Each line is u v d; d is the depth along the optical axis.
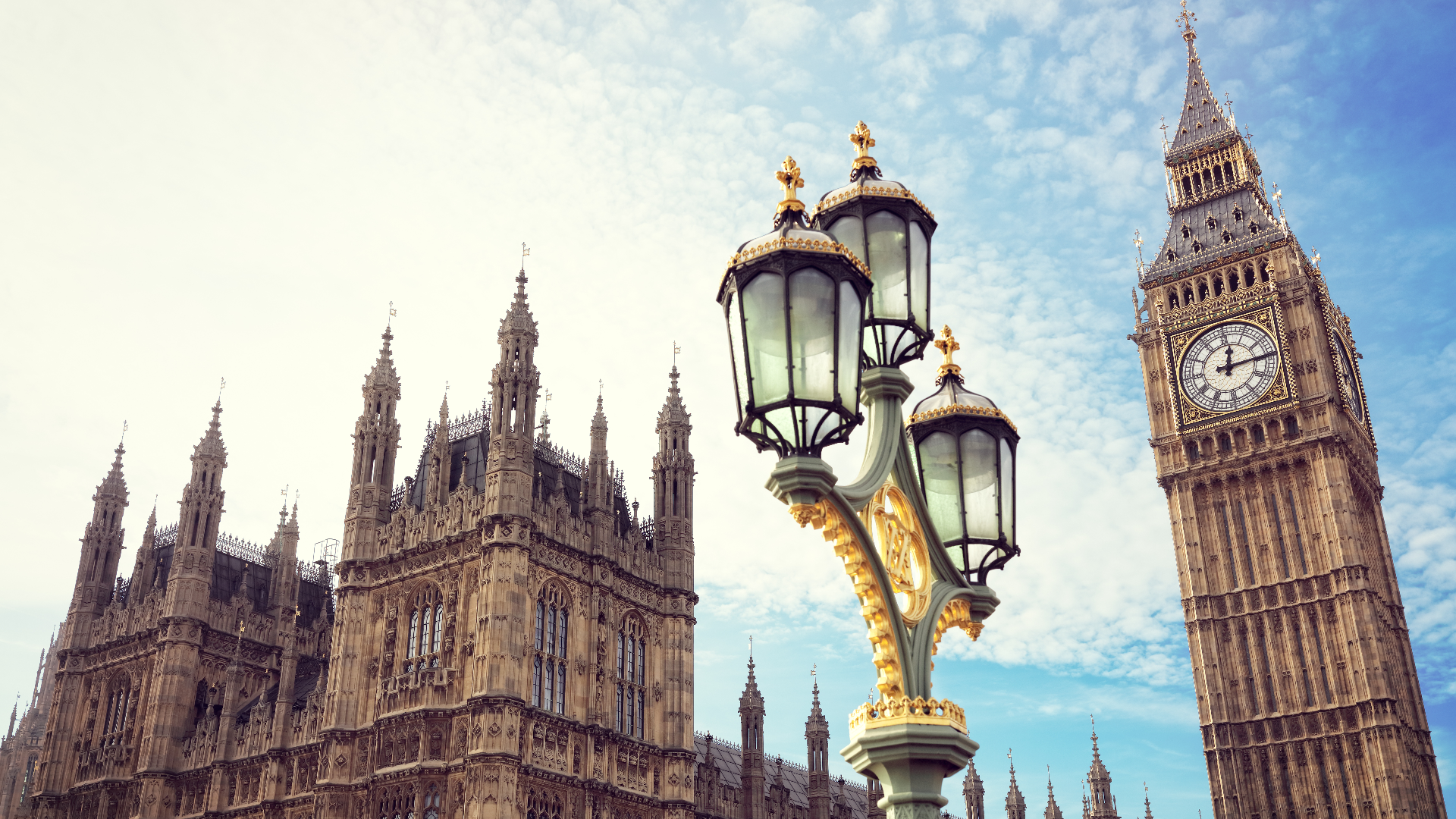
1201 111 113.19
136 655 67.12
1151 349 104.62
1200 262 103.88
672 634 58.66
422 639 52.91
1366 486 100.81
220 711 65.31
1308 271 102.69
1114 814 91.50
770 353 7.79
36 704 129.00
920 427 10.45
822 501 7.93
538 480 56.78
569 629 53.44
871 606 8.41
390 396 59.88
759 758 64.38
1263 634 92.12
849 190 9.79
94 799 64.00
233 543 72.94
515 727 48.16
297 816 55.22
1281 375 96.38
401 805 49.25
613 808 52.47
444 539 53.50
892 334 9.51
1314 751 87.19
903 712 8.38
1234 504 96.56
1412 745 90.94
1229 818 88.06
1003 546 10.07
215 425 71.38
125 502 75.19
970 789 83.88
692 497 62.56
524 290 57.03
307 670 69.00
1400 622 97.19
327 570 77.00
